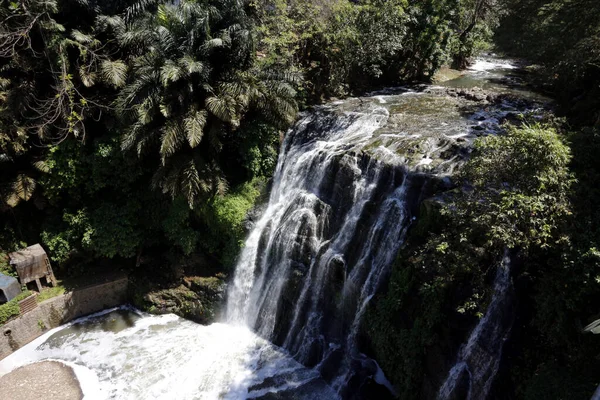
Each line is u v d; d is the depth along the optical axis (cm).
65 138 1548
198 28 1438
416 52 2317
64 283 1633
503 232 866
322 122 1716
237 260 1595
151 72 1433
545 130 946
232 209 1577
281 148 1747
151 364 1393
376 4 2022
